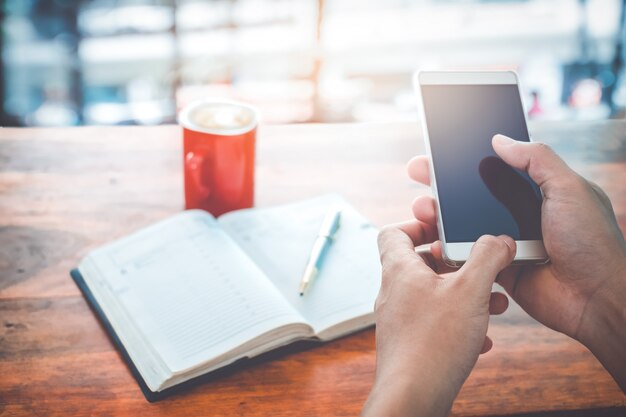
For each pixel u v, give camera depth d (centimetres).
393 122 119
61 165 102
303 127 116
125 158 105
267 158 105
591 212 64
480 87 75
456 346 52
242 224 86
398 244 62
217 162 85
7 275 79
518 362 70
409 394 49
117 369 67
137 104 262
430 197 74
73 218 90
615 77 241
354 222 88
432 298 54
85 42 264
